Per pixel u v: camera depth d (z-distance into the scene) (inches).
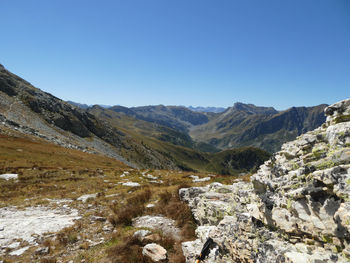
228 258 284.2
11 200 826.8
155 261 341.7
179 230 467.5
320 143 235.9
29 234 473.4
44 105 5221.5
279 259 201.6
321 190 192.4
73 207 711.1
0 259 370.6
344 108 231.1
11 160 1675.7
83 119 6387.8
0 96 4414.4
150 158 7844.5
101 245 418.3
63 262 359.3
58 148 2795.3
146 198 719.1
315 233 194.2
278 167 275.1
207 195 483.8
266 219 249.6
